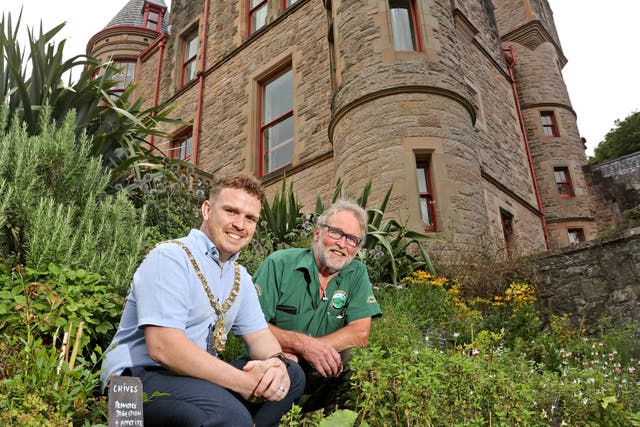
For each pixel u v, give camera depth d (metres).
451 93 8.38
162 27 20.11
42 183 2.96
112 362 1.82
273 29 12.09
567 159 14.59
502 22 16.67
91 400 1.88
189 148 13.78
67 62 4.74
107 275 2.67
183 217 4.16
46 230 2.56
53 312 2.24
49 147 3.07
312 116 10.23
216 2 14.52
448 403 2.42
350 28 9.06
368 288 2.87
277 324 2.72
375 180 7.79
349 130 8.44
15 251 2.82
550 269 6.25
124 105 5.04
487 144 11.09
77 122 4.60
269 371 1.82
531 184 13.10
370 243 5.65
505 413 2.41
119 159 4.80
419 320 4.49
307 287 2.73
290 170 10.15
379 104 8.21
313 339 2.46
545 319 6.00
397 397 2.25
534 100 15.21
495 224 9.77
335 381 2.57
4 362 1.84
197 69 14.20
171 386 1.71
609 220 14.74
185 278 1.84
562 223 13.77
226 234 2.03
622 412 2.96
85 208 2.94
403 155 7.77
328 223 2.79
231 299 2.03
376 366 2.29
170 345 1.71
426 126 7.98
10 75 4.52
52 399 1.71
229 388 1.76
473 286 5.93
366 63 8.55
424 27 8.85
